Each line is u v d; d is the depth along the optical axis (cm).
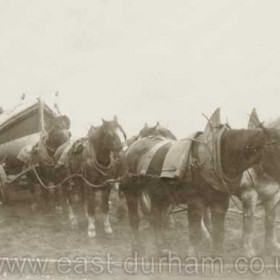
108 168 941
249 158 666
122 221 1036
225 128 695
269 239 763
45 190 1168
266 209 763
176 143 746
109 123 917
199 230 718
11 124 1300
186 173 705
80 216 1062
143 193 905
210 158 679
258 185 755
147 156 810
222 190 684
